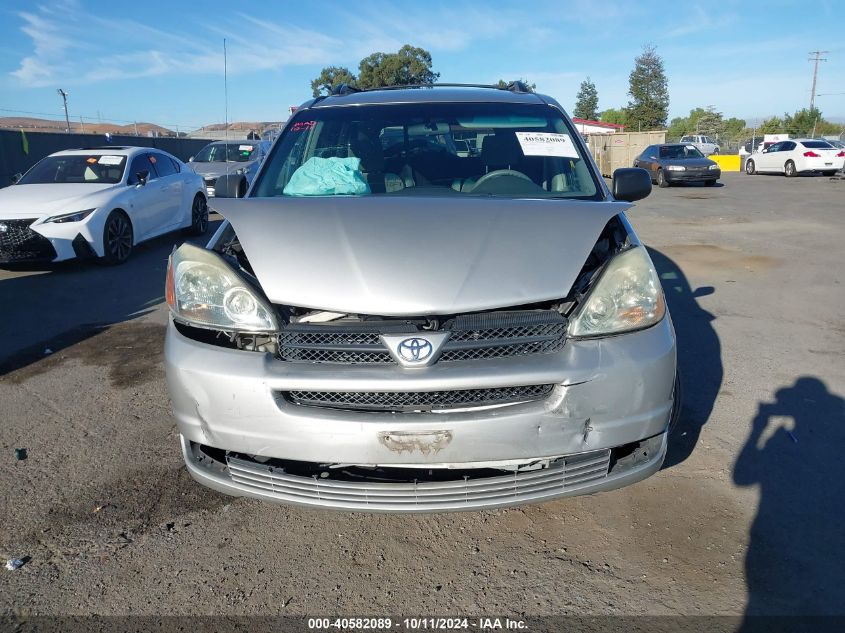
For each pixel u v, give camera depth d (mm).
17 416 4133
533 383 2381
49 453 3646
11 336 5812
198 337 2668
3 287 7723
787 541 2801
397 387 2338
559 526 2945
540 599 2504
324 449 2414
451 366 2389
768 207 14789
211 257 2701
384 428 2367
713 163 21047
